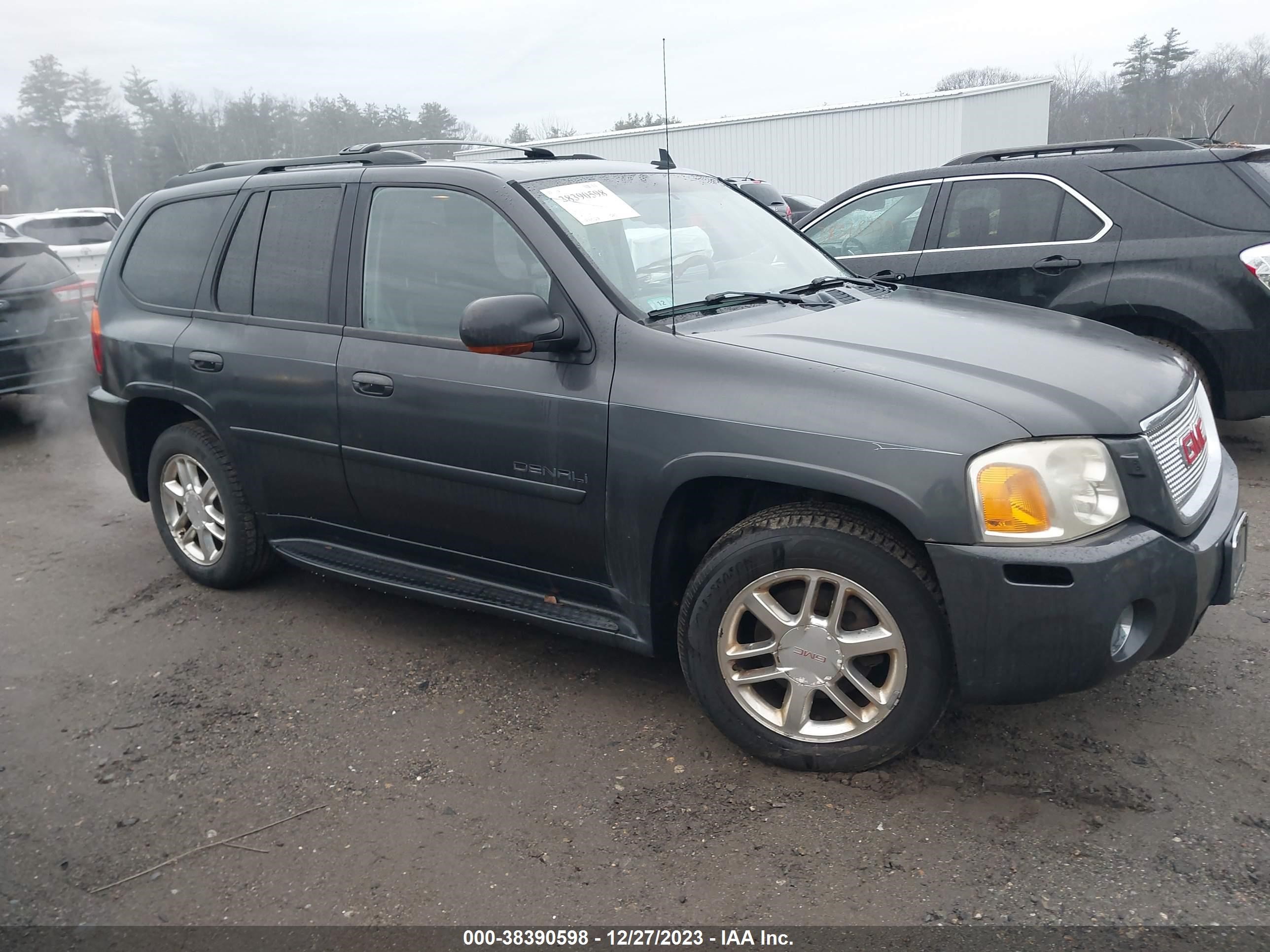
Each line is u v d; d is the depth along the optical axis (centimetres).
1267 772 281
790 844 263
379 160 386
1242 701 319
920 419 262
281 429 392
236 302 411
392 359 354
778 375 283
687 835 269
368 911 248
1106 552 251
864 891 244
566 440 313
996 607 255
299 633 412
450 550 365
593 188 362
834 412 271
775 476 275
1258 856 247
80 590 472
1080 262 568
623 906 245
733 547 288
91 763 324
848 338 305
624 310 314
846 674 281
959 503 255
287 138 6075
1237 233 525
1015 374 279
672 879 253
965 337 311
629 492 303
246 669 382
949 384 270
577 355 315
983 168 612
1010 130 2542
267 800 298
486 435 331
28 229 1585
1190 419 298
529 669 370
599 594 329
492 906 247
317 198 392
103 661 397
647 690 350
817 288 376
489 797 292
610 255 334
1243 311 521
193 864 271
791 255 401
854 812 274
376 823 283
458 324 345
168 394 430
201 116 6234
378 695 357
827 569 275
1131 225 555
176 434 442
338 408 370
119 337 452
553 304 321
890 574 268
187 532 460
